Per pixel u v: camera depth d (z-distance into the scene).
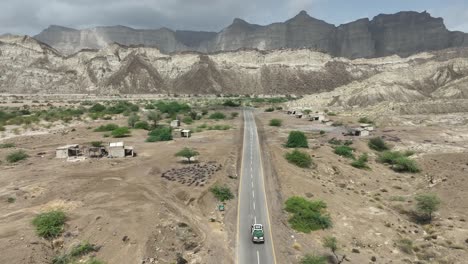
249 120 149.25
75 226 46.19
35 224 45.38
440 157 90.69
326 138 110.44
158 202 53.22
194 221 51.25
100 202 52.97
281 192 63.53
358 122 142.75
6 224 45.88
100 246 43.00
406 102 178.00
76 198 54.66
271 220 53.56
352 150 95.31
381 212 59.25
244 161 79.69
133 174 67.44
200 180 64.69
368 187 73.75
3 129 119.69
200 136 110.06
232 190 63.22
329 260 44.56
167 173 68.69
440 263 45.44
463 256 47.12
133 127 126.00
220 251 44.69
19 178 64.38
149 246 43.06
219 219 53.34
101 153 83.31
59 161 77.75
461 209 62.09
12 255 39.16
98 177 64.75
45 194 56.53
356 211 59.06
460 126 131.50
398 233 52.66
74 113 159.88
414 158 91.12
